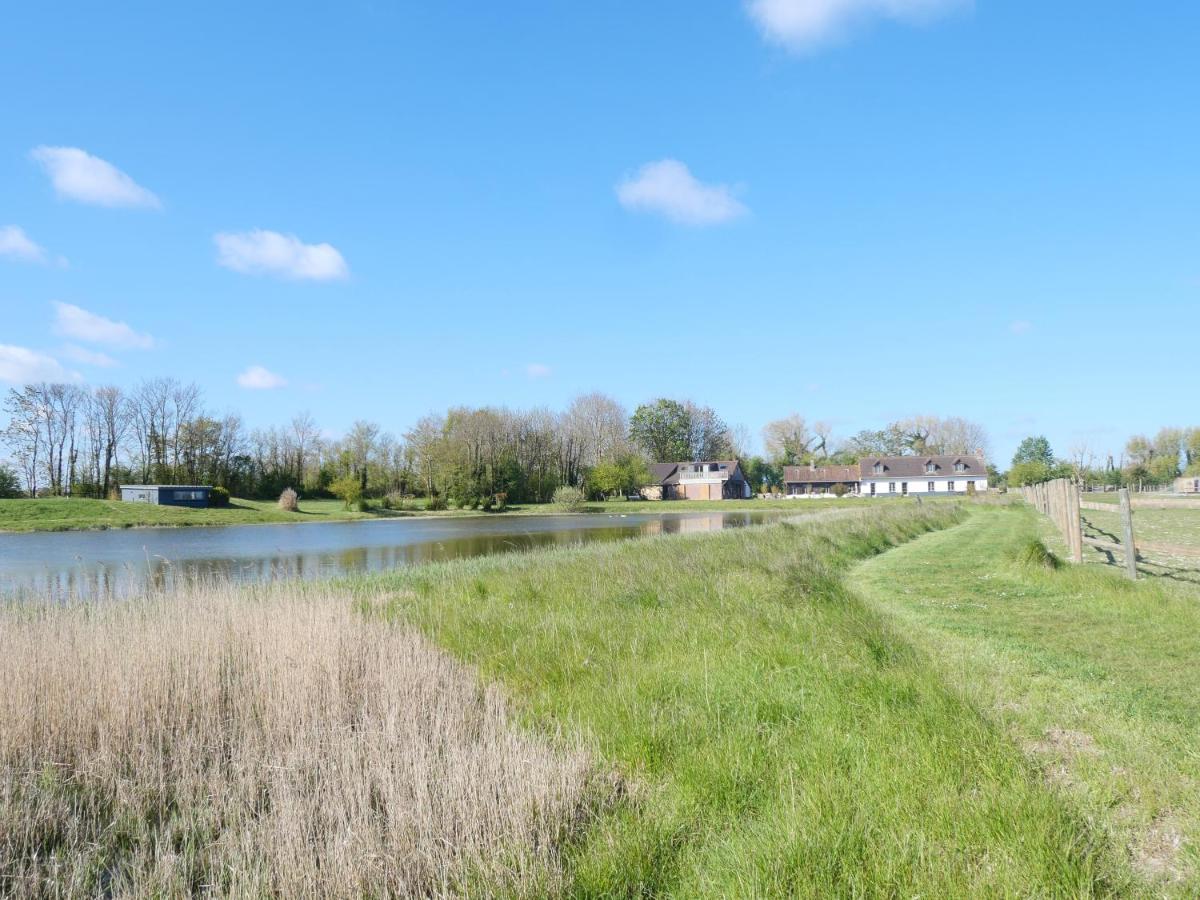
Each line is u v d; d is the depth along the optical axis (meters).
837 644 7.29
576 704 6.24
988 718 5.46
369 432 84.06
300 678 6.57
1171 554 15.83
